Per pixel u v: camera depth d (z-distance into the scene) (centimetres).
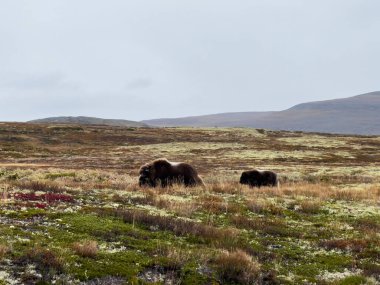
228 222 1817
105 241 1325
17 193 1947
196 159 8069
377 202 2627
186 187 2875
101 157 8481
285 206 2336
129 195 2270
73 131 13000
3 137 11088
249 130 15175
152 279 1072
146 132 13925
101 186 2653
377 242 1633
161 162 2973
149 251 1259
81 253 1150
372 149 10500
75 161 7588
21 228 1341
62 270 1039
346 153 9469
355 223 2017
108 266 1100
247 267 1173
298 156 8688
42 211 1576
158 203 2025
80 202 1919
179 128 15788
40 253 1095
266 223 1856
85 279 1025
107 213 1673
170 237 1445
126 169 6044
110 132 13300
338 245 1564
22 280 966
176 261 1159
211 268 1167
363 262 1396
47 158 8275
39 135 11931
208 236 1509
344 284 1168
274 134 14438
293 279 1193
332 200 2675
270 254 1385
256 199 2442
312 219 2072
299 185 3769
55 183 2595
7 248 1095
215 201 2286
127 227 1484
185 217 1820
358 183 4544
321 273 1268
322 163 7712
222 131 14650
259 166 6825
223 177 4741
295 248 1511
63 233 1333
